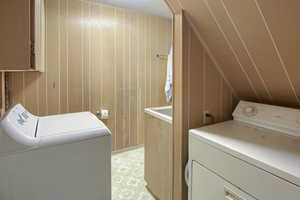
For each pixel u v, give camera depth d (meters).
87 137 1.50
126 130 3.54
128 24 3.39
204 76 1.69
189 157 1.49
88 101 3.09
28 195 1.29
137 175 2.73
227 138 1.29
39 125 1.65
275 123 1.44
